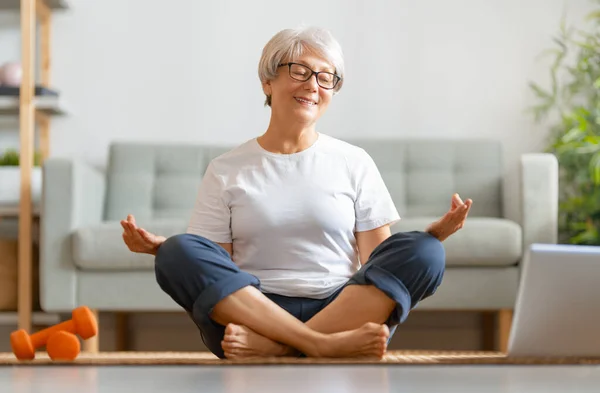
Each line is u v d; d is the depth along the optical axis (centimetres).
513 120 401
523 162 313
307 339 158
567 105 399
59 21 400
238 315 161
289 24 404
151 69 402
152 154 375
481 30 404
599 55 392
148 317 375
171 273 163
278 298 178
